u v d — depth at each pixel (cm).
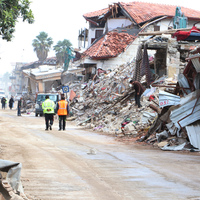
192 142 2244
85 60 7556
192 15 7700
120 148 2328
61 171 1431
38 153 1919
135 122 3356
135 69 4678
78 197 1038
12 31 3319
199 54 2253
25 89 15312
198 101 2411
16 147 2142
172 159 1834
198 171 1477
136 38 7300
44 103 3597
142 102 3772
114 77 5966
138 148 2359
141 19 7569
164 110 2597
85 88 7362
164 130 2623
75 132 3494
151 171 1466
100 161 1717
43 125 4281
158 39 4525
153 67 5147
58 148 2197
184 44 4412
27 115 6769
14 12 3338
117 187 1173
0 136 2773
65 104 3675
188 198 1038
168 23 7488
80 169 1488
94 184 1214
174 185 1207
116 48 7300
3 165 846
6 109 9188
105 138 3002
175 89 2659
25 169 1444
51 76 10306
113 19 8106
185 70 2541
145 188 1162
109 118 3981
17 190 859
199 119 2358
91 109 5306
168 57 4406
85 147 2314
